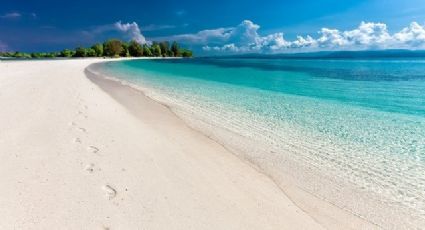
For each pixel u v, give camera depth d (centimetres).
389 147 715
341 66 4934
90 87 1567
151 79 2406
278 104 1278
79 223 346
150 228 349
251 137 776
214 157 614
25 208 368
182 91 1655
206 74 3098
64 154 552
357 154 667
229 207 415
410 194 489
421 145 729
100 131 720
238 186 486
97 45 10819
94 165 515
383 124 934
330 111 1134
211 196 443
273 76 2850
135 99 1283
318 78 2620
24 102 979
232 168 562
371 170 581
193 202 419
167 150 631
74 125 748
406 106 1252
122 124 809
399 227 397
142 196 423
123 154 582
